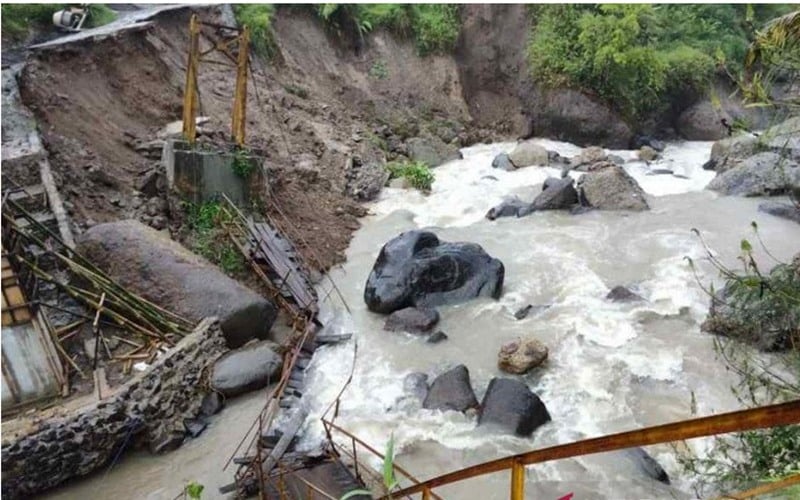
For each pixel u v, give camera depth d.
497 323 11.44
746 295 5.74
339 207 16.88
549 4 25.08
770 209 15.61
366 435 8.60
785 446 4.52
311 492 6.63
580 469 7.61
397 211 17.48
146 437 8.50
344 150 19.28
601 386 9.33
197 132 15.91
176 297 10.59
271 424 8.87
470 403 9.08
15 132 12.34
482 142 24.81
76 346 9.48
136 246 10.98
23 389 8.22
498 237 15.33
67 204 11.82
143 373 8.78
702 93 24.97
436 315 11.60
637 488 7.20
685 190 18.30
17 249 9.76
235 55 20.34
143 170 14.14
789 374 6.32
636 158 22.38
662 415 8.55
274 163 16.84
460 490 7.44
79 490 7.82
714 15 26.34
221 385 9.55
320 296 12.85
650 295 11.87
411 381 9.78
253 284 12.49
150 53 17.38
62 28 16.97
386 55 25.30
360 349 10.93
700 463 5.97
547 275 13.12
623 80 23.62
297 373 10.10
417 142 22.03
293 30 23.12
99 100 15.05
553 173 20.14
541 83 24.94
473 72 26.66
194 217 13.12
